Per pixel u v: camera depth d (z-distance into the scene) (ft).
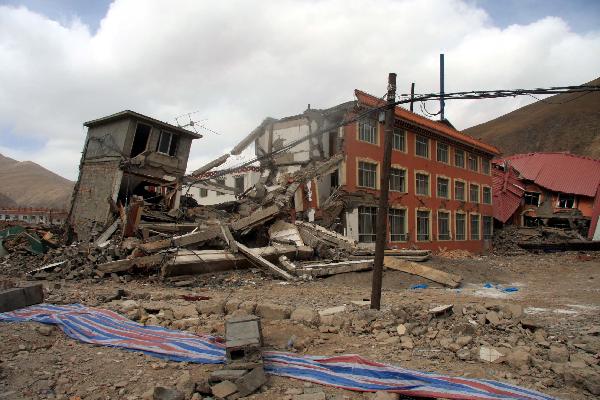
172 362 20.08
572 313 33.78
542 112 396.57
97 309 29.45
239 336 18.10
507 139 374.22
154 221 75.72
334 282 55.01
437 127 112.88
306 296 42.52
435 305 35.09
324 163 85.10
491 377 18.80
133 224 65.46
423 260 68.44
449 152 120.16
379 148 94.94
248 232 68.39
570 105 373.81
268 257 60.75
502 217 146.61
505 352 21.53
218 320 28.73
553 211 148.77
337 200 85.92
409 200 103.09
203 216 83.97
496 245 140.05
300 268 57.47
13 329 23.43
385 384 17.01
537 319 31.04
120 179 84.38
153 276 52.06
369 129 93.56
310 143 91.76
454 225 120.47
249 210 83.41
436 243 111.86
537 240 136.05
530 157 161.58
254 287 49.26
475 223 132.87
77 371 18.61
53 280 52.03
